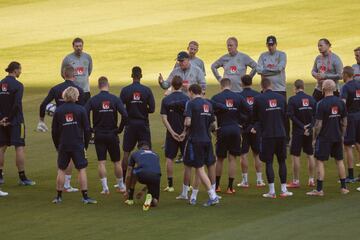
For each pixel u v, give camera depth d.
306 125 51.47
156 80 91.75
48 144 64.75
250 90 53.62
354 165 57.50
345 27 115.12
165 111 50.56
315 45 106.31
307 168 56.94
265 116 49.12
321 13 123.44
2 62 102.38
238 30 115.00
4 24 122.12
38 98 84.62
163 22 120.25
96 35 113.88
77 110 47.72
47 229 42.78
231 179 50.38
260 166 52.28
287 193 49.62
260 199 48.97
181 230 42.22
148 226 43.09
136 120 52.28
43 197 49.75
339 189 51.22
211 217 44.84
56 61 102.62
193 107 47.47
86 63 63.06
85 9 131.00
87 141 48.38
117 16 125.06
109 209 46.81
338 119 49.38
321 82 60.97
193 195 47.81
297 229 42.09
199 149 47.41
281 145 49.25
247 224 43.22
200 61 60.03
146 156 46.88
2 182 53.38
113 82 91.19
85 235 41.62
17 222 44.25
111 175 55.56
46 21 123.19
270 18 121.31
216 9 128.38
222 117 50.12
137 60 101.88
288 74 93.19
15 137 52.56
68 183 51.44
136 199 49.22
